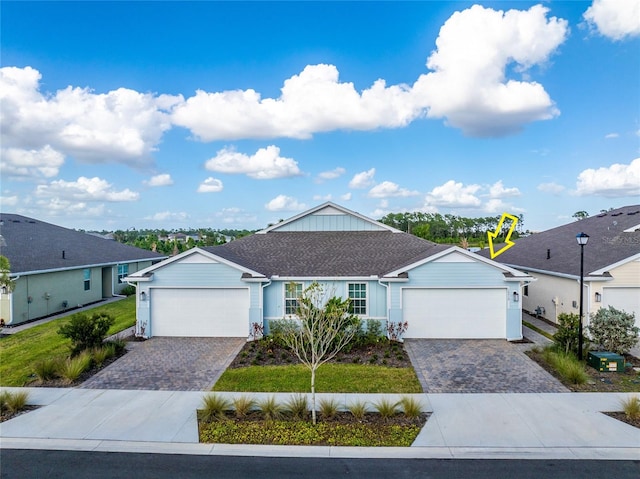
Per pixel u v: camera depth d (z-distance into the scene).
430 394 10.94
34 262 21.09
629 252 17.25
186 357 14.38
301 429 8.93
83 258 25.30
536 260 22.55
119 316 21.50
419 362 13.71
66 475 7.30
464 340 16.47
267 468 7.51
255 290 16.98
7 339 16.77
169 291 17.36
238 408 9.60
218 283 17.16
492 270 16.58
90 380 12.11
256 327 16.69
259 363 13.73
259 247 20.48
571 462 7.65
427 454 7.96
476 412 9.78
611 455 7.88
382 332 17.02
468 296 16.72
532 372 12.66
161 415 9.68
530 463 7.62
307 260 18.73
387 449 8.13
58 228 29.53
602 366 12.63
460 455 7.92
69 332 14.10
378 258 18.88
